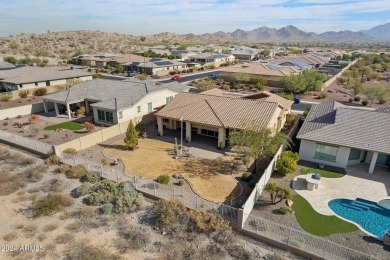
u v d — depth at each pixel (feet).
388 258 53.72
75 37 651.25
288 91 216.13
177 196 72.02
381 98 178.50
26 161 92.43
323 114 103.65
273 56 518.78
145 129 126.41
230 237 58.80
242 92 212.64
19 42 478.59
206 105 114.62
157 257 54.19
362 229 61.93
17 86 181.47
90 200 69.97
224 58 402.72
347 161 89.66
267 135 84.79
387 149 81.82
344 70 320.29
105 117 130.00
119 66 310.04
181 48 580.71
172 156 98.63
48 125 130.41
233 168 89.04
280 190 73.10
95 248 55.77
